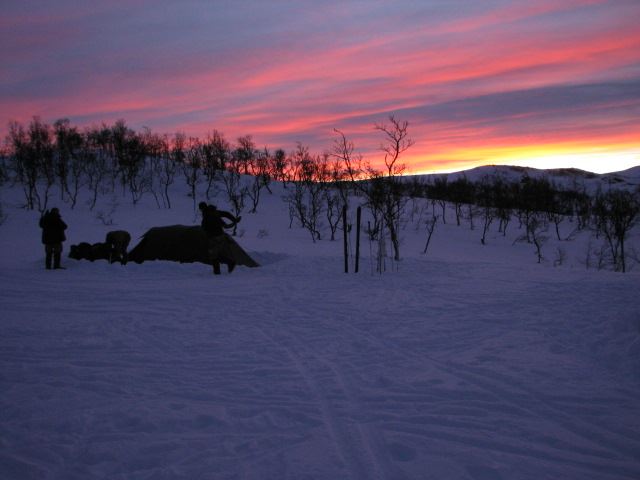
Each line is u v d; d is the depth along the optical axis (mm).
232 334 6793
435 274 12609
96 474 3133
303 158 73562
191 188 76938
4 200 60625
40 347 6055
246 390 4656
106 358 5652
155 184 77188
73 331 6848
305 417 4000
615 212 48062
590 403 4207
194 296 9742
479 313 7734
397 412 4094
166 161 80500
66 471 3174
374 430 3748
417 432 3707
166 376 5055
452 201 88875
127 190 72875
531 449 3418
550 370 5059
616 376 4883
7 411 4117
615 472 3111
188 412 4109
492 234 67312
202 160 82625
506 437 3602
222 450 3441
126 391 4613
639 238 59688
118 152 74938
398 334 6676
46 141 69000
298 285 11070
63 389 4637
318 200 59344
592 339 6066
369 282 11352
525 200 79750
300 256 19344
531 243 61062
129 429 3791
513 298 8789
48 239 13727
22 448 3479
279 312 8234
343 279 11961
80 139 75938
